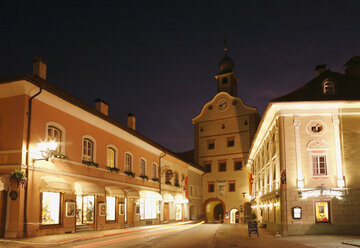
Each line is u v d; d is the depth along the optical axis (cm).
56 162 1994
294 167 2252
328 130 2284
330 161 2252
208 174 5409
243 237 2073
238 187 5150
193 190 5000
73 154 2172
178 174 4409
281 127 2308
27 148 1786
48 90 1903
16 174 1673
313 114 2309
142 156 3294
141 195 3030
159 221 3588
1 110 1833
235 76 5806
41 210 1850
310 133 2291
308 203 2198
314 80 2486
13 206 1714
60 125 2064
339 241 1742
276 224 2439
